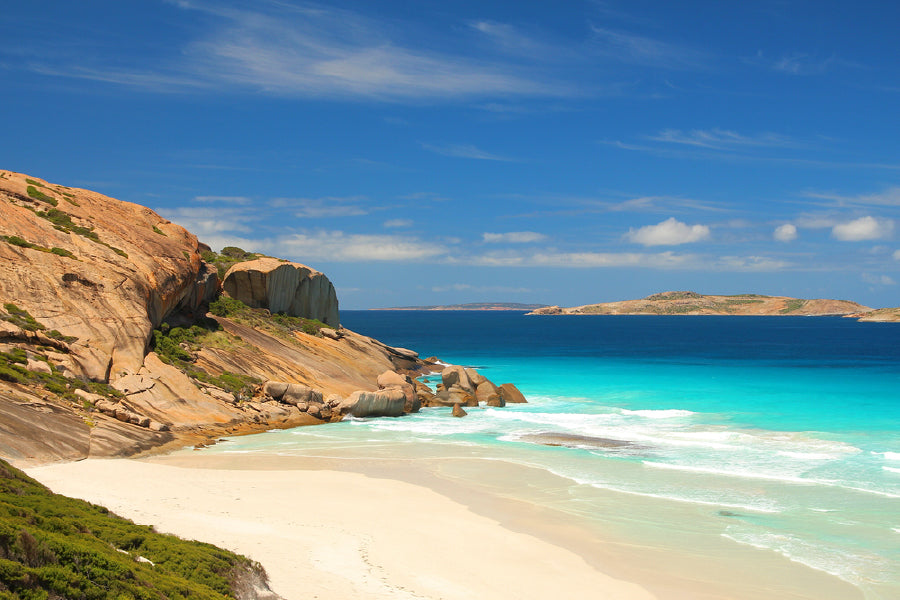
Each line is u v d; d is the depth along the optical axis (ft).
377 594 51.96
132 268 142.72
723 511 81.05
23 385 100.99
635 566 63.62
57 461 86.69
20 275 123.65
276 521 70.03
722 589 58.95
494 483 92.84
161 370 127.34
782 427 137.59
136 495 74.49
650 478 96.43
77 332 120.57
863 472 100.07
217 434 119.14
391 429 134.51
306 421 138.00
